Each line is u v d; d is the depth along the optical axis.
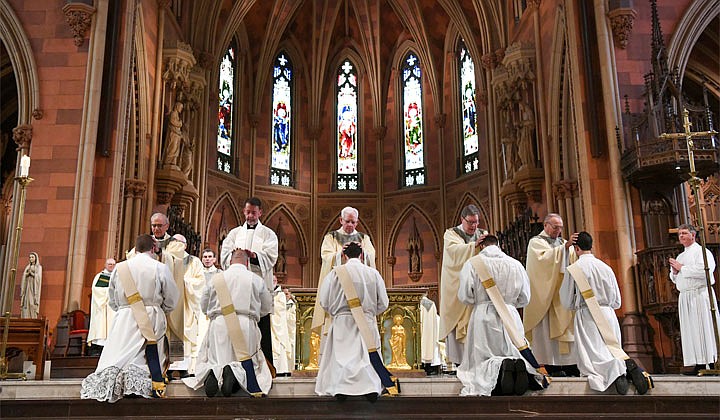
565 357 9.38
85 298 15.72
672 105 14.95
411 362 13.46
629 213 15.27
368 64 35.31
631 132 15.27
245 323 8.52
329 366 8.37
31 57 16.91
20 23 17.09
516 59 23.41
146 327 8.32
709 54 24.80
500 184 27.75
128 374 7.97
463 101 33.25
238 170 32.47
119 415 7.93
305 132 35.06
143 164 21.38
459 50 33.59
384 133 34.97
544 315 9.49
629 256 14.96
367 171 34.81
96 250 16.09
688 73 25.34
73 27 17.02
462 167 32.59
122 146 16.94
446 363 17.03
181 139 23.30
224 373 8.17
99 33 17.06
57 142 16.42
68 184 16.14
